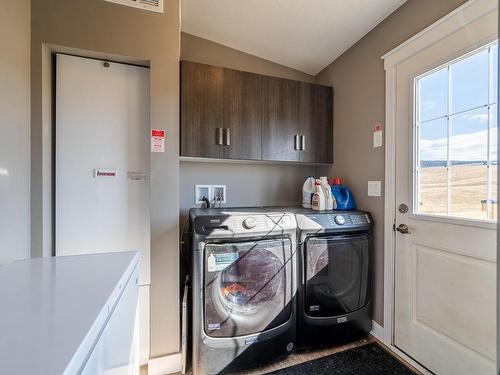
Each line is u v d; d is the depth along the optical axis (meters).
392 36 1.74
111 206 1.52
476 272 1.27
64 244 1.44
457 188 1.36
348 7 1.70
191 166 2.17
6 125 1.11
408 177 1.62
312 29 1.95
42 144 1.33
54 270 0.87
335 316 1.74
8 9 1.12
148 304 1.54
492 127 1.21
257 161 2.11
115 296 0.73
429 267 1.50
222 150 1.86
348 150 2.12
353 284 1.81
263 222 1.57
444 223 1.41
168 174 1.55
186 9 1.80
